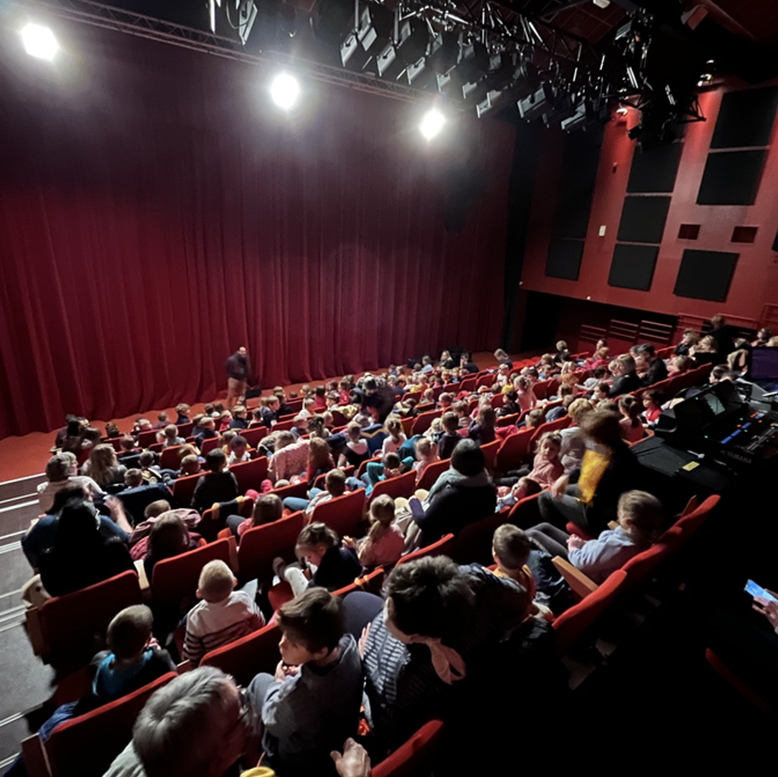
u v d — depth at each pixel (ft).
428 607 4.49
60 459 11.69
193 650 7.11
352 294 34.27
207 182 26.07
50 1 18.15
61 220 22.41
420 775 5.16
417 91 27.35
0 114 19.95
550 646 5.49
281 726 4.77
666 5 19.77
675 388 20.24
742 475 10.71
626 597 8.07
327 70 24.36
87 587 8.27
